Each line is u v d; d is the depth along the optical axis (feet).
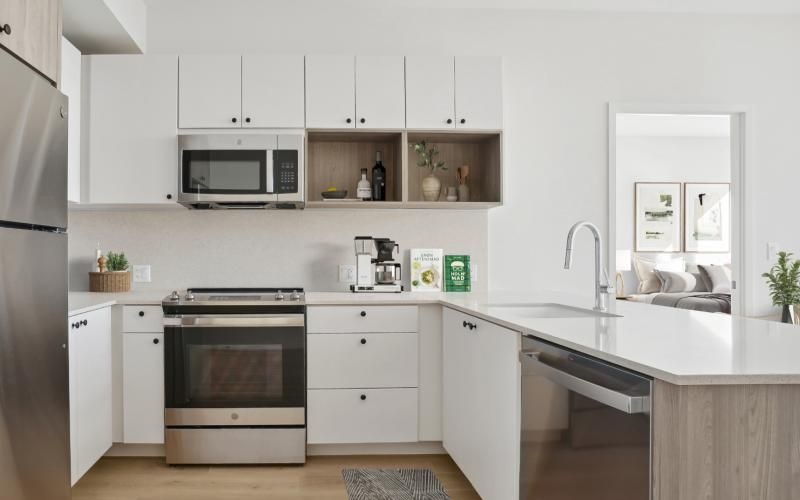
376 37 12.26
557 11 12.52
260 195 10.84
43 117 6.15
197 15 12.05
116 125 10.84
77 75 10.62
